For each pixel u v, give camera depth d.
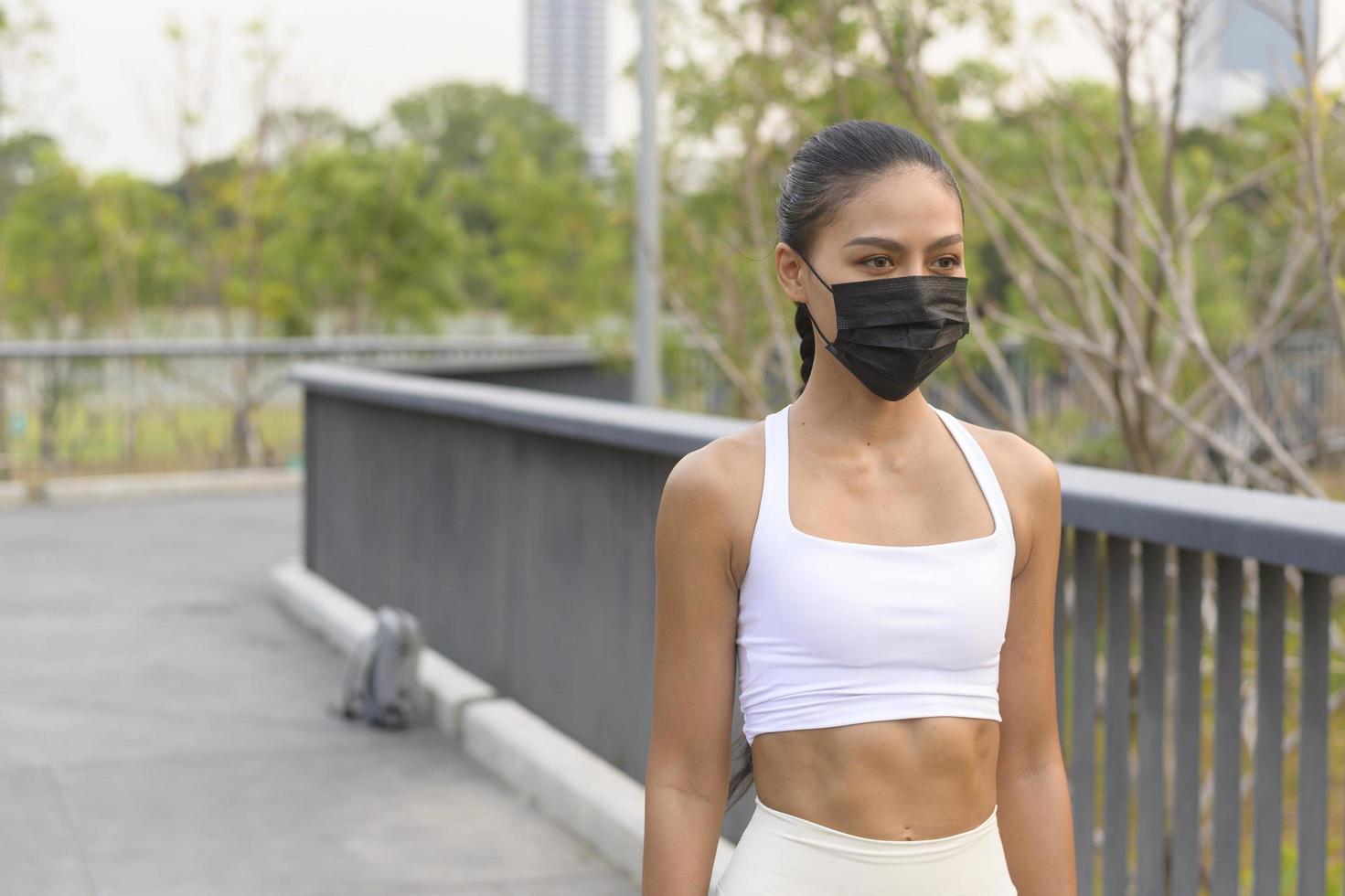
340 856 4.46
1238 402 4.25
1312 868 2.59
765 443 1.66
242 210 23.41
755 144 7.30
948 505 1.64
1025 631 1.74
